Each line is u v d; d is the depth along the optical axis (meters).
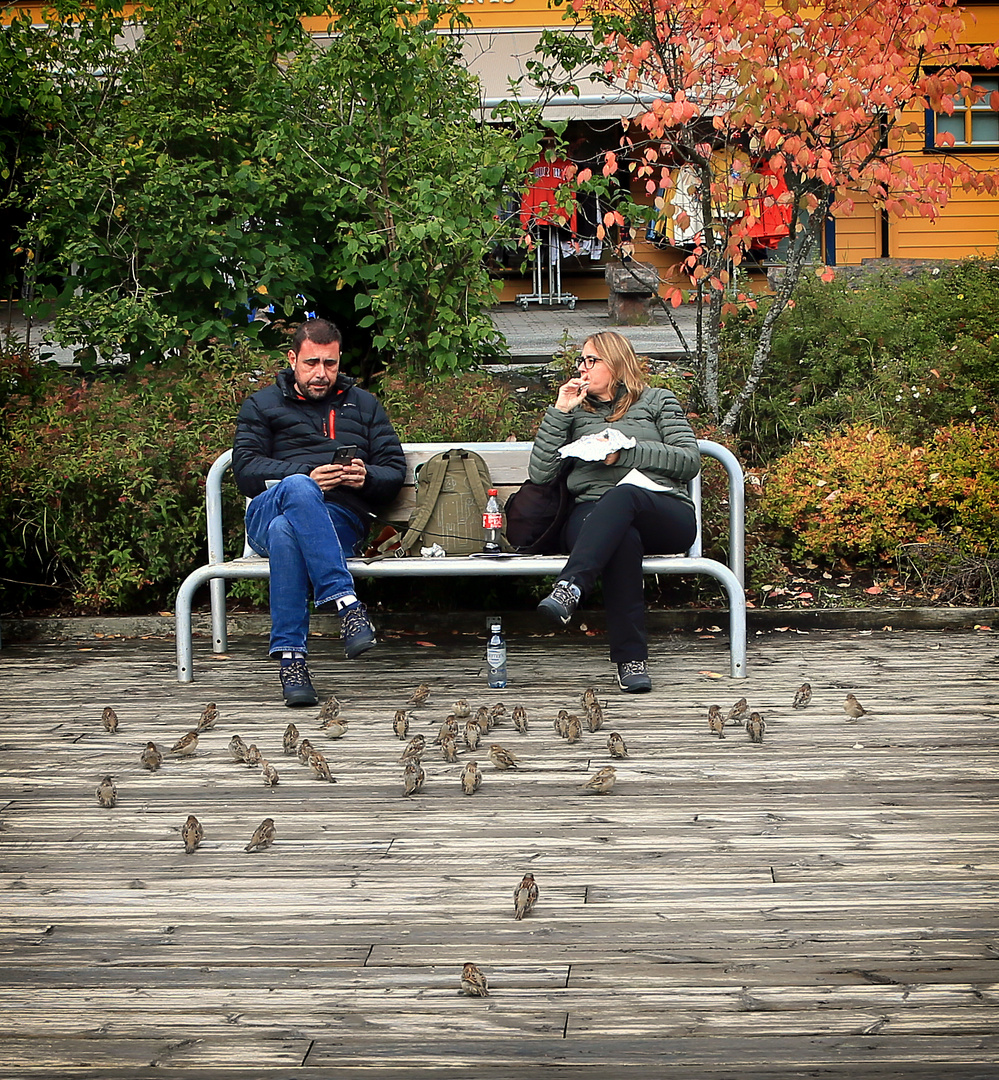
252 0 8.12
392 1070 2.28
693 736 4.29
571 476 5.23
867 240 14.78
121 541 6.27
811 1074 2.23
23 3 11.11
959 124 14.59
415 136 7.48
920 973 2.59
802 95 6.15
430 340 7.02
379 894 3.05
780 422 7.44
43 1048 2.37
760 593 6.23
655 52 6.81
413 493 5.70
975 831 3.38
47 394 7.01
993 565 6.09
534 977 2.61
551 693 4.90
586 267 16.17
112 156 7.65
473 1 14.22
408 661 5.49
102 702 4.91
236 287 7.73
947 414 7.18
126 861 3.30
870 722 4.43
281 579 4.80
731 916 2.89
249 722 4.59
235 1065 2.30
